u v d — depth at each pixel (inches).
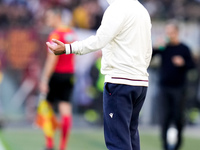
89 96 1797.5
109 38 587.2
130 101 610.2
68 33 1055.0
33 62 1840.6
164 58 1177.4
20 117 1811.0
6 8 1891.0
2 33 1834.4
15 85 1843.0
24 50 1839.3
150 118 1791.3
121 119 609.9
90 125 1732.3
